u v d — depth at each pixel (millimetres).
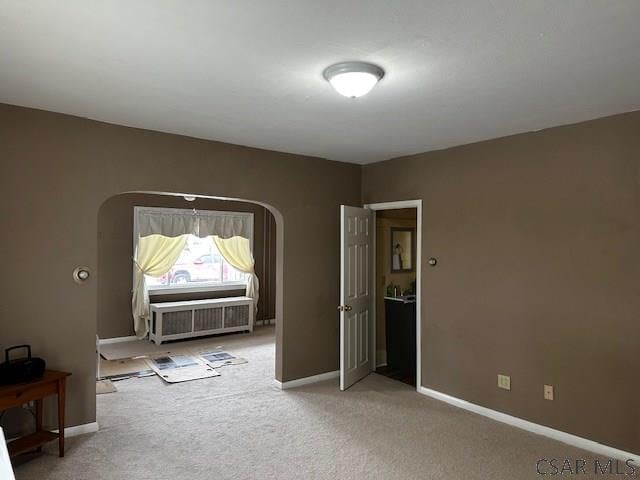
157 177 3615
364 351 4879
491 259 3773
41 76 2441
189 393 4273
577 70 2299
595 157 3152
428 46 2035
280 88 2605
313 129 3521
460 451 3131
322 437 3332
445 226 4152
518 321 3578
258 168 4223
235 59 2197
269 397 4184
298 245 4523
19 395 2732
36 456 2975
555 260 3357
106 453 3035
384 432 3434
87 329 3330
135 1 1660
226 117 3217
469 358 3926
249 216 7711
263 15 1763
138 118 3266
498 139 3742
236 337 6879
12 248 3016
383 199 4820
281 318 4422
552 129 3393
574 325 3248
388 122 3301
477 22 1808
